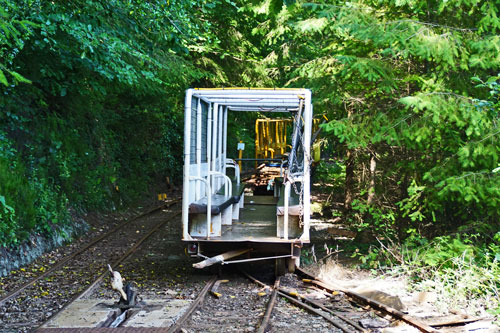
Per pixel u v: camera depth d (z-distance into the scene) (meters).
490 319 6.81
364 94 10.60
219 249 9.46
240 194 11.53
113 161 20.12
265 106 11.94
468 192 8.15
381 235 12.20
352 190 15.97
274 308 7.39
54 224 12.78
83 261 10.91
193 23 11.19
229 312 7.24
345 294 8.09
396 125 8.98
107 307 7.26
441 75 9.12
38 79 12.81
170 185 25.47
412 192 9.44
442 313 7.19
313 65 11.96
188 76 18.30
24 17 8.52
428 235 10.91
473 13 8.99
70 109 16.56
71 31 9.26
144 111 23.20
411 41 8.33
